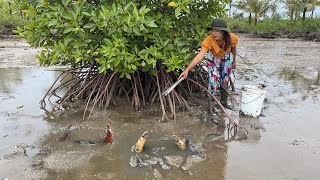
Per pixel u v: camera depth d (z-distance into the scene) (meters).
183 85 6.23
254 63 10.65
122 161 3.82
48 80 7.62
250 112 5.29
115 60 4.80
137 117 5.23
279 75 8.62
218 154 4.02
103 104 5.62
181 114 5.38
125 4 5.07
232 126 4.88
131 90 5.98
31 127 4.77
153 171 3.61
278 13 26.19
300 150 4.14
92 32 5.30
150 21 4.72
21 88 6.90
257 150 4.14
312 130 4.78
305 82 7.82
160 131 4.71
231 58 5.32
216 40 4.92
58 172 3.57
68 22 5.05
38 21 5.22
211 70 5.35
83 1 4.99
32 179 3.42
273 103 6.03
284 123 5.04
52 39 5.62
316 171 3.65
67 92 5.91
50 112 5.43
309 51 14.63
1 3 17.67
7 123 4.90
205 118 5.23
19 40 16.08
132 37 5.06
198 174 3.56
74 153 3.99
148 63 4.95
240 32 24.44
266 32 22.80
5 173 3.51
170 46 5.21
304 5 22.97
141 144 4.02
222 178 3.48
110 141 4.27
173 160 3.85
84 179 3.45
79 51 4.96
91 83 5.79
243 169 3.67
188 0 4.78
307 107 5.83
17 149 4.06
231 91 6.76
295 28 22.61
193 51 5.78
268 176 3.53
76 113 5.38
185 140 4.37
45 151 4.03
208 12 5.83
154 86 5.89
